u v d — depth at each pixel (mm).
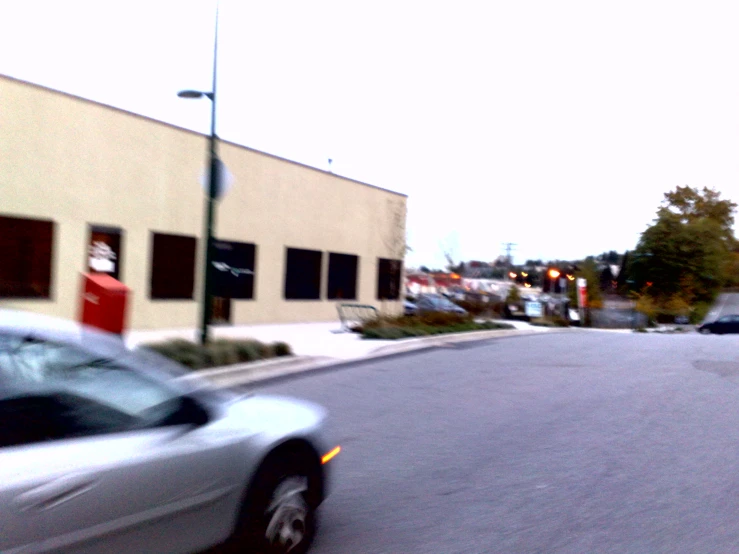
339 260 27234
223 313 21562
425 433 8609
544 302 45531
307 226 25172
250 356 13094
